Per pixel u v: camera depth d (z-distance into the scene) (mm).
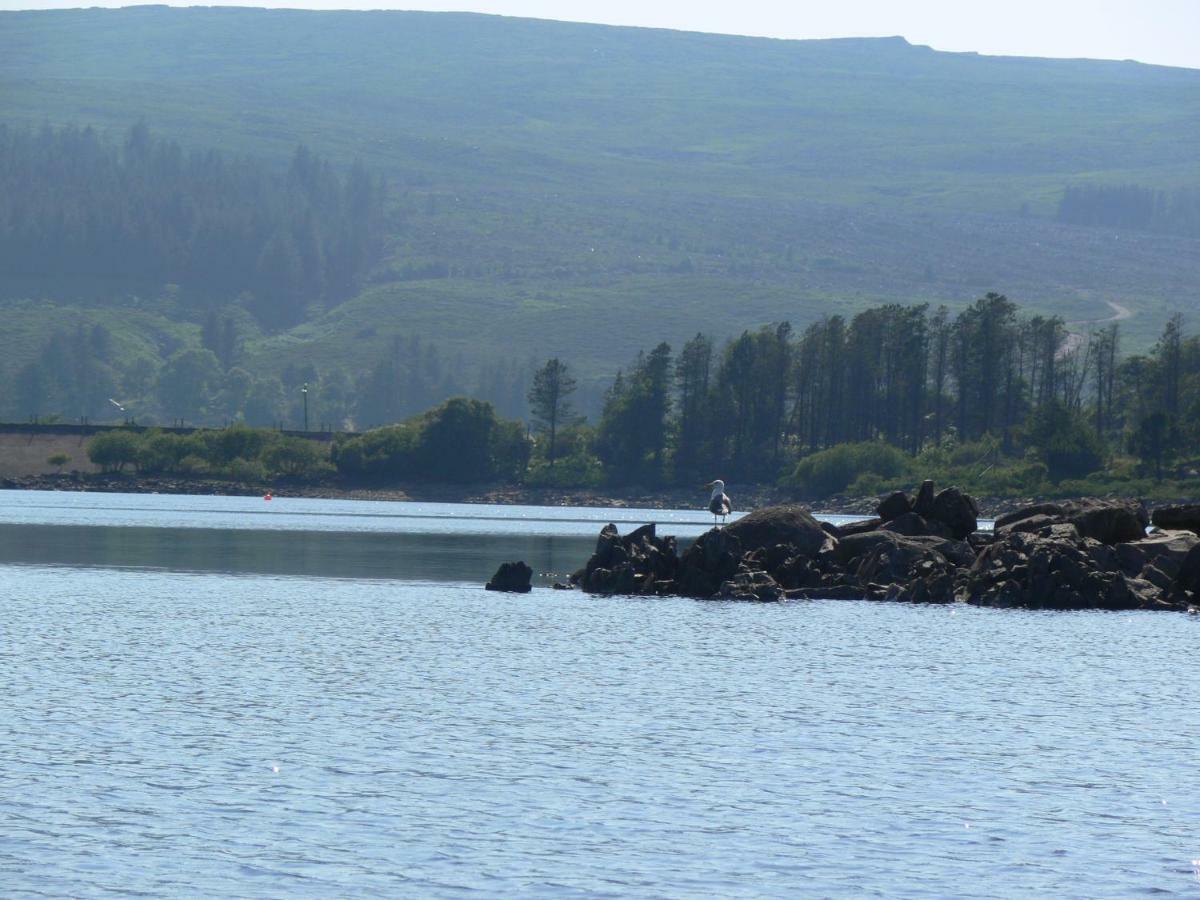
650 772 133875
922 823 117875
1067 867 106938
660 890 100812
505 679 186750
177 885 100125
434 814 118438
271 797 122625
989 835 114812
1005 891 101500
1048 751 145500
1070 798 126375
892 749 145375
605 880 102625
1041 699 177000
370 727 152250
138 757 135625
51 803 119188
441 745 143875
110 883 100312
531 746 144250
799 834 114375
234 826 113938
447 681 184125
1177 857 109625
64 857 105688
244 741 143750
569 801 123062
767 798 125125
